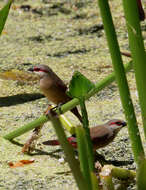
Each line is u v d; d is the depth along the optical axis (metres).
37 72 9.87
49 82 9.77
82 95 4.74
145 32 14.62
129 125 5.19
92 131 7.88
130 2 4.79
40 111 10.24
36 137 8.34
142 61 4.93
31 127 8.24
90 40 14.61
